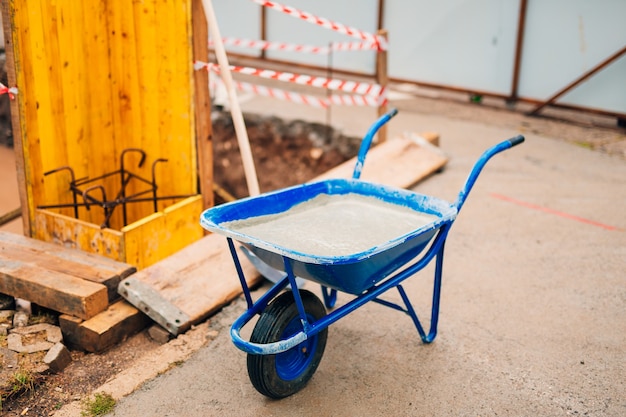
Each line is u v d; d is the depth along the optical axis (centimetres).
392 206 368
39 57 452
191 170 523
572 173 671
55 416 322
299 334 303
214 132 873
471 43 932
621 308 421
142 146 537
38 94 458
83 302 382
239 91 961
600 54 836
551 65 877
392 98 966
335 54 1053
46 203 484
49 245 456
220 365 361
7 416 326
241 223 332
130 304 406
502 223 549
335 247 318
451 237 522
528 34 882
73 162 502
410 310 366
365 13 1002
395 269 335
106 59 513
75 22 477
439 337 388
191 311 396
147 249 477
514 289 444
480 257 489
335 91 973
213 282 423
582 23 838
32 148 462
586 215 567
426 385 345
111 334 384
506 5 888
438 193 612
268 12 1082
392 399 334
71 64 481
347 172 614
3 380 343
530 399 335
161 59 504
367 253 281
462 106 934
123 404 329
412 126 830
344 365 361
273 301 320
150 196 550
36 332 387
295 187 361
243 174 827
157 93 516
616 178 658
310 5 1045
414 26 972
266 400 333
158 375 352
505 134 805
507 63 909
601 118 881
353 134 806
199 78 500
